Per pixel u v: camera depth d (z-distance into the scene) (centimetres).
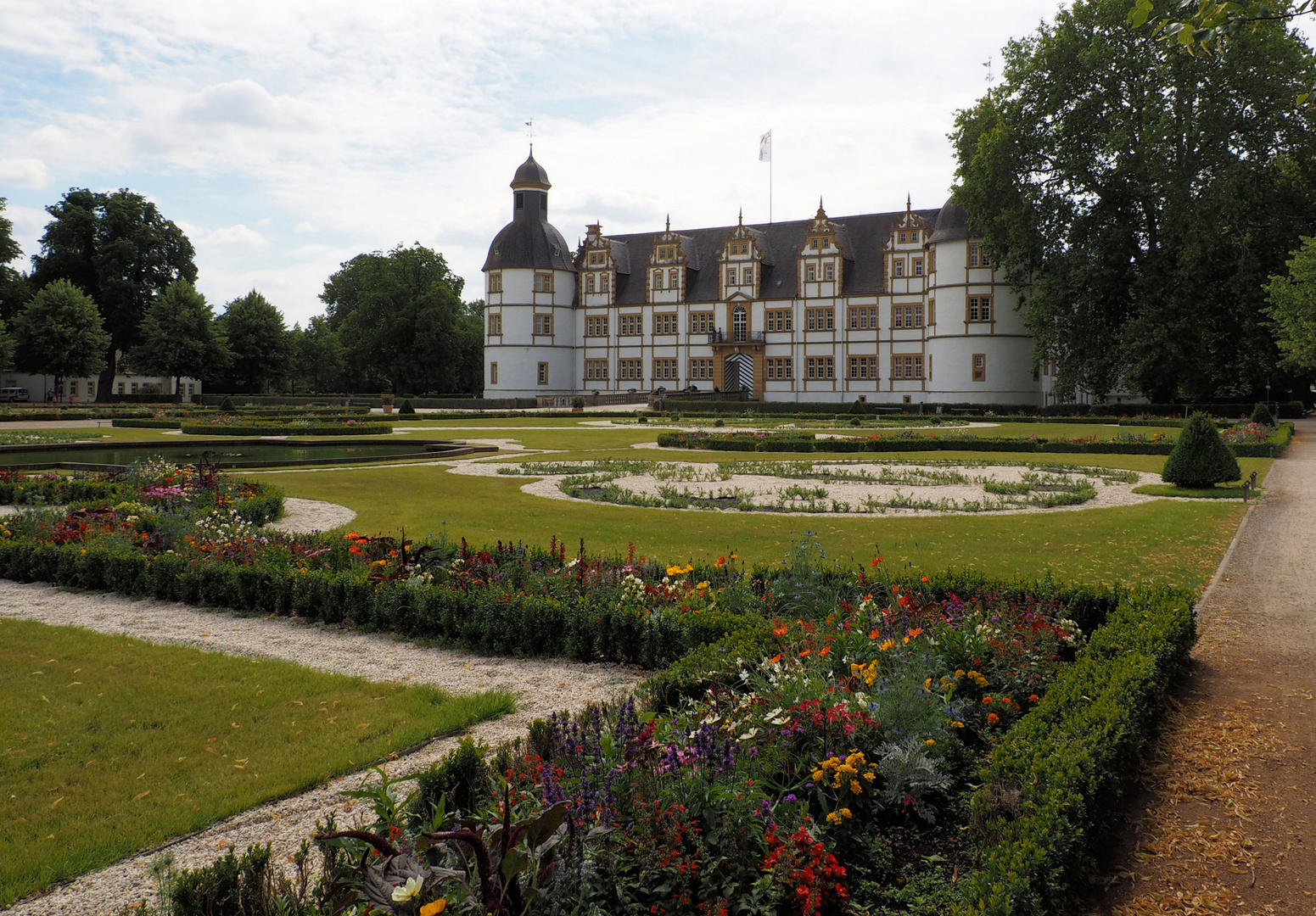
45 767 714
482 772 579
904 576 1124
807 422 6059
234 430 4506
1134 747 668
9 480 2302
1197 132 5159
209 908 447
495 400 8356
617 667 992
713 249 8950
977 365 7156
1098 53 5200
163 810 639
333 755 727
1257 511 2052
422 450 3906
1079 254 5653
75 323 8019
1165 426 5184
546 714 838
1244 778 693
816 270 8194
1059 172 5750
